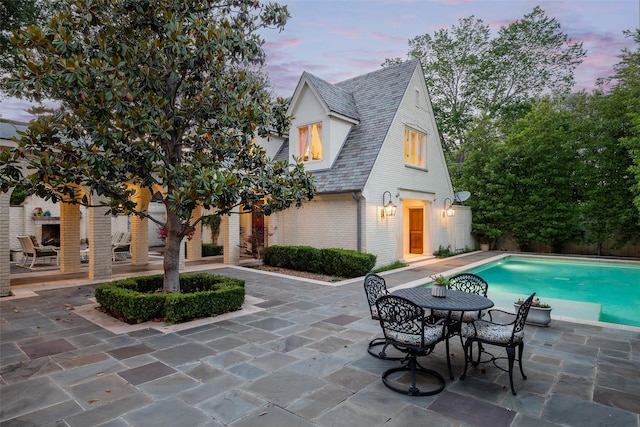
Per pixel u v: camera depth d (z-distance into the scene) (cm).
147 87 564
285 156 1466
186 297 582
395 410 318
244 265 1269
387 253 1227
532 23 2091
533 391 357
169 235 661
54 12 624
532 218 1675
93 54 535
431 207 1530
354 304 707
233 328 551
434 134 1563
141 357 433
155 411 311
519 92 2275
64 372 390
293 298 760
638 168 1266
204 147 669
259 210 647
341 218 1191
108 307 627
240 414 308
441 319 473
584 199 1619
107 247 968
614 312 830
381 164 1198
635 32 1448
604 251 1617
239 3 668
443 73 2403
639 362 430
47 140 526
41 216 1473
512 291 1044
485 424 297
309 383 368
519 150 1711
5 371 392
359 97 1450
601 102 1548
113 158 541
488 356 454
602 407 326
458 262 1348
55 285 874
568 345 490
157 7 559
